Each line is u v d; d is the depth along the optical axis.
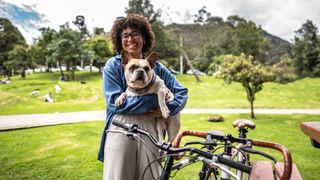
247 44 66.69
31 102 25.44
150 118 2.68
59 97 28.75
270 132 11.85
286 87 37.66
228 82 16.41
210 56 71.12
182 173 5.60
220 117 15.17
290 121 15.34
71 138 9.43
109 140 2.60
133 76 2.49
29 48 66.62
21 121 12.89
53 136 9.60
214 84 41.78
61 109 19.62
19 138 9.12
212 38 75.19
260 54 68.06
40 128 11.20
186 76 52.44
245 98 28.86
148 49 3.12
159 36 54.50
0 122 12.39
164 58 55.66
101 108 20.78
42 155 7.15
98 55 62.34
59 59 56.09
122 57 2.66
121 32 2.98
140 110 2.53
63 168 6.07
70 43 54.88
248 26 68.25
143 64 2.56
